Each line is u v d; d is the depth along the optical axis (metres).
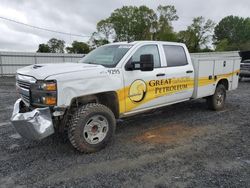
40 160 4.05
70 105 4.08
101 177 3.49
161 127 5.83
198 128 5.76
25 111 4.36
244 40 92.50
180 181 3.38
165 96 5.61
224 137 5.14
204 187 3.22
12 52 27.72
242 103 8.77
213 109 7.46
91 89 4.23
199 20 72.12
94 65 4.61
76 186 3.27
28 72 4.26
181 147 4.59
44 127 3.81
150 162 3.96
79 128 4.10
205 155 4.22
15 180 3.44
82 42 67.44
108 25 71.00
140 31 72.44
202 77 6.57
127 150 4.45
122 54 4.94
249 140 4.96
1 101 9.64
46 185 3.30
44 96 3.87
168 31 71.50
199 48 73.56
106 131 4.46
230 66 7.66
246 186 3.24
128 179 3.44
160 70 5.43
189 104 8.31
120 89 4.68
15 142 4.88
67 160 4.04
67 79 3.95
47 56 30.50
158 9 72.25
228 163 3.92
